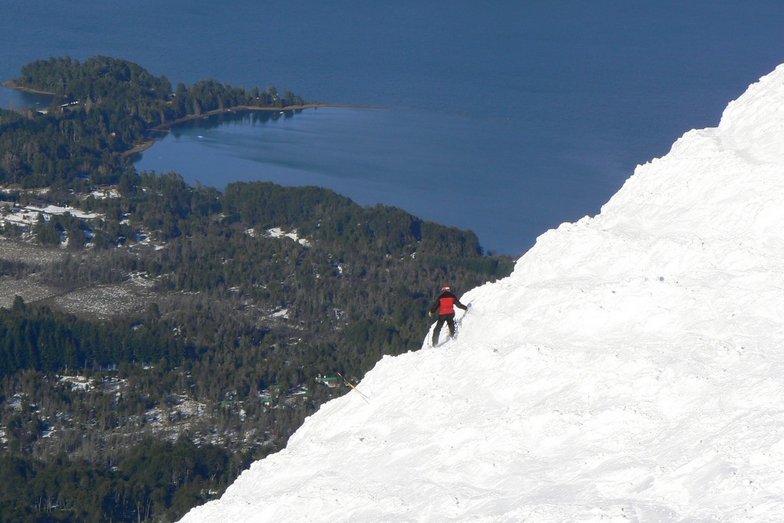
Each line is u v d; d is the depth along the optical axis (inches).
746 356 3927.2
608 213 5369.1
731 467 3432.6
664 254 4648.1
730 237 4603.8
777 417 3575.3
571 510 3506.4
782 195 4640.8
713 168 5108.3
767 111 5467.5
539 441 3991.1
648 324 4301.2
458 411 4384.8
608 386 4057.6
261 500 4608.8
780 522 3159.5
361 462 4456.2
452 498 3890.3
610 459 3742.6
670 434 3737.7
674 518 3339.1
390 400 4837.6
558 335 4475.9
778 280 4227.4
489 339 4749.0
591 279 4756.4
